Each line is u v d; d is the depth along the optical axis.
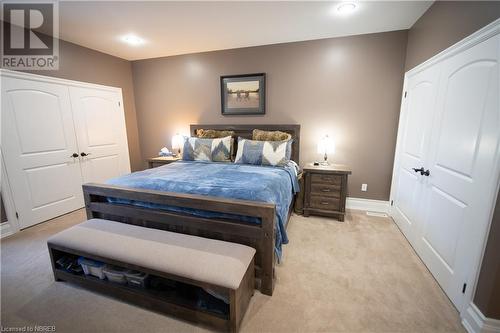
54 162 3.00
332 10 2.28
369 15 2.38
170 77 3.87
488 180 1.28
